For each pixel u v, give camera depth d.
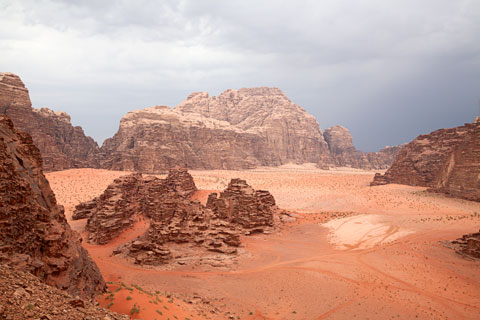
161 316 25.31
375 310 36.22
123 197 84.88
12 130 32.66
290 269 51.50
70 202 110.75
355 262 53.84
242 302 38.75
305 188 167.88
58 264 25.50
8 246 22.06
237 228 76.00
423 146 175.75
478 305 37.22
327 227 83.25
